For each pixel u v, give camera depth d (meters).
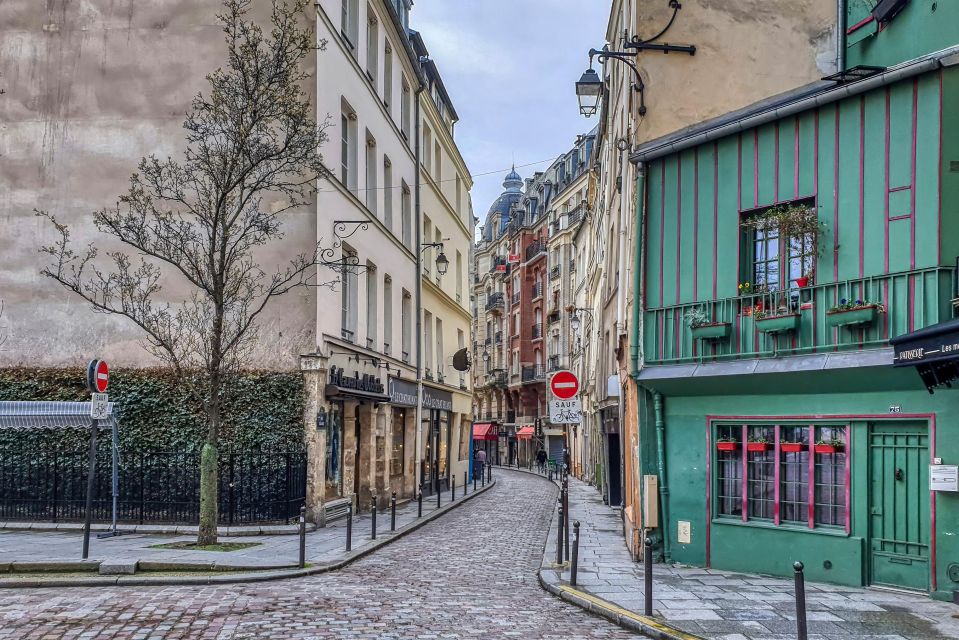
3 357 18.03
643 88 13.41
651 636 8.03
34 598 9.34
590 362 39.00
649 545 8.75
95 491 16.17
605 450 26.22
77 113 18.62
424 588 10.52
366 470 21.92
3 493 16.25
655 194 13.23
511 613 9.02
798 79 12.83
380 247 23.56
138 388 17.36
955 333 8.45
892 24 11.10
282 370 17.20
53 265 18.22
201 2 18.62
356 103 21.09
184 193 18.00
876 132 10.72
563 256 55.03
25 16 18.95
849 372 10.37
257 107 14.34
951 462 9.66
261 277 16.59
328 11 18.64
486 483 39.25
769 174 11.82
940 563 9.68
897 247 10.36
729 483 12.17
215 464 13.50
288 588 10.20
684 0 13.34
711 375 11.88
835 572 10.70
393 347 25.08
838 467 10.91
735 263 12.05
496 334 74.94
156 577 10.52
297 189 17.67
